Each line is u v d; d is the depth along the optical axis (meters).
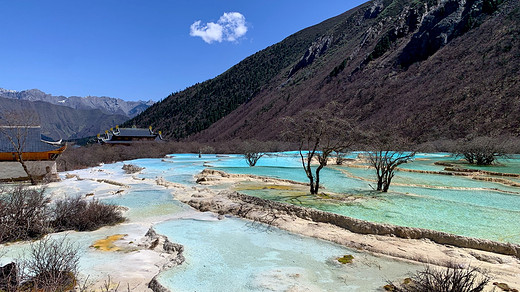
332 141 14.52
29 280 5.17
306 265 6.59
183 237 8.48
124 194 14.84
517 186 15.24
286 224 9.29
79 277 5.84
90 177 22.03
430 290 4.87
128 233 8.94
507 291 4.98
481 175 18.84
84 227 9.25
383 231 8.13
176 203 12.85
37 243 7.68
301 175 20.17
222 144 59.81
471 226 8.39
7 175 19.30
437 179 17.81
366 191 13.86
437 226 8.40
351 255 7.13
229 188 14.94
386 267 6.42
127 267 6.48
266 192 13.43
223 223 9.87
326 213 9.39
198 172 23.64
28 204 8.73
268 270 6.32
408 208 10.45
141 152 46.94
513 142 28.28
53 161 20.45
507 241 7.22
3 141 20.34
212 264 6.64
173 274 6.11
